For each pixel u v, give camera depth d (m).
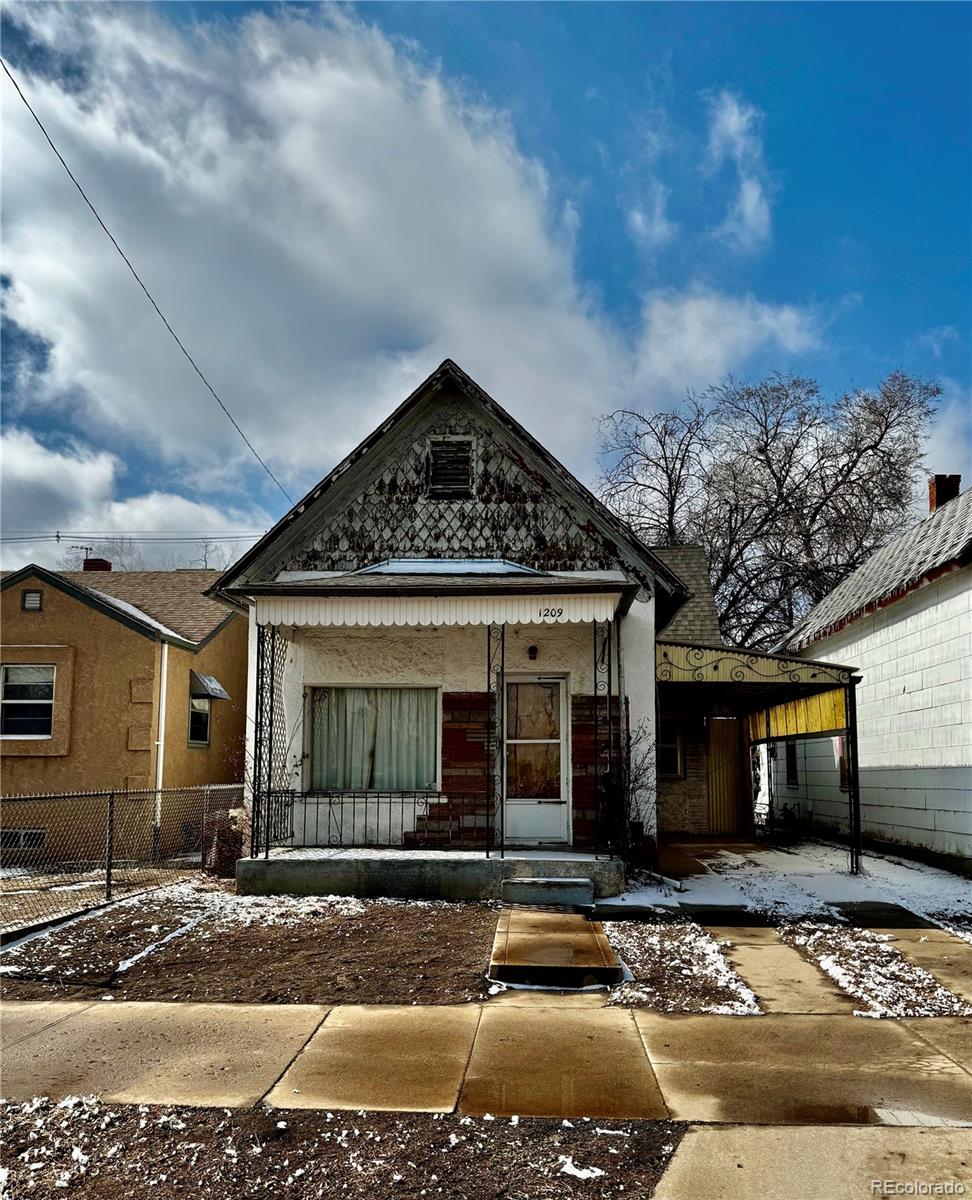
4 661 18.16
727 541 31.78
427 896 10.83
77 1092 5.44
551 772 12.95
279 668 13.04
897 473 30.47
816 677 13.33
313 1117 5.06
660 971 7.89
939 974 7.84
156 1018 6.76
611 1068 5.76
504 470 13.51
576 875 10.84
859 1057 5.96
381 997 7.24
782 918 9.85
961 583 13.05
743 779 19.39
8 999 7.24
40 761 17.95
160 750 18.17
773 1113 5.10
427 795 12.67
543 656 12.88
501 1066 5.80
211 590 13.09
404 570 12.81
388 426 13.38
